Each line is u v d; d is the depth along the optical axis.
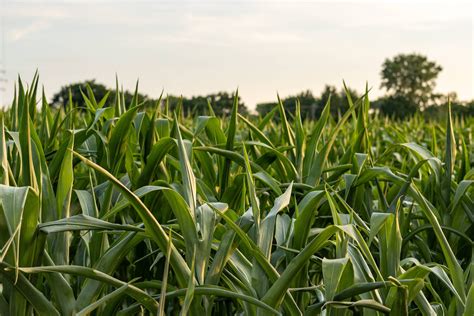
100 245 1.69
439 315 1.74
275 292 1.47
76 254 1.77
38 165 1.67
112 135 1.98
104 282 1.42
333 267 1.45
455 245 2.29
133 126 2.40
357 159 2.34
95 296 1.45
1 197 1.25
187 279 1.48
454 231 2.15
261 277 1.57
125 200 1.58
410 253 2.48
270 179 2.15
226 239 1.56
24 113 1.57
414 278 1.54
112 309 1.57
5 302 1.39
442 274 1.63
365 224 2.01
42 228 1.36
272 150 2.33
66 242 1.53
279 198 1.66
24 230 1.33
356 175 2.22
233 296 1.43
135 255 1.96
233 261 1.62
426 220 2.39
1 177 1.44
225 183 2.28
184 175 1.56
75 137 2.12
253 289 1.56
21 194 1.26
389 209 2.14
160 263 1.96
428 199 2.48
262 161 2.40
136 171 2.14
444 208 2.29
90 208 1.74
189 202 1.53
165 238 1.42
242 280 1.58
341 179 2.37
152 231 1.42
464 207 2.27
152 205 1.97
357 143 2.47
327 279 1.44
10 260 1.32
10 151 1.92
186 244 1.51
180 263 1.47
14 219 1.23
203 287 1.45
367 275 1.61
